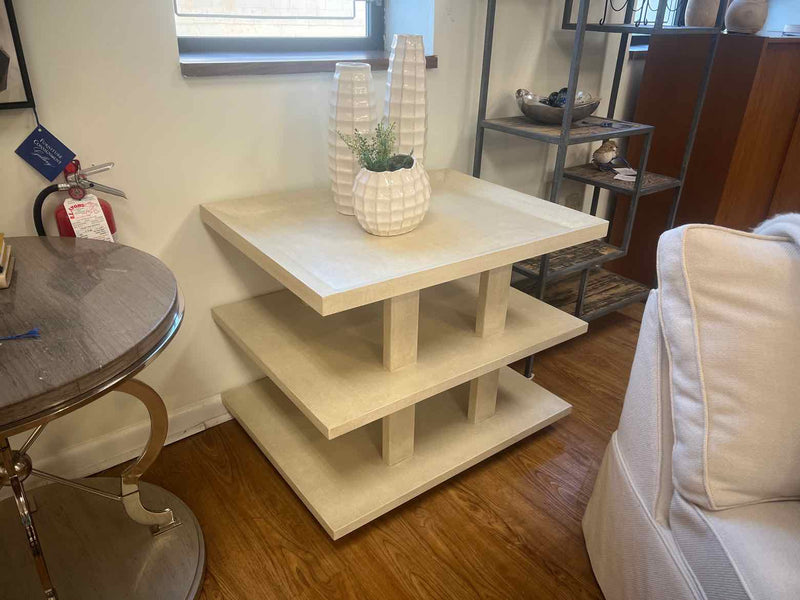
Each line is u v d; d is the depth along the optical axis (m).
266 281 1.62
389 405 1.18
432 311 1.55
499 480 1.51
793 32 2.38
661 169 2.36
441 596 1.21
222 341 1.61
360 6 1.73
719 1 1.97
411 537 1.34
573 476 1.53
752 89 2.03
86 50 1.17
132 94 1.24
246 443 1.61
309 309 1.55
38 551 0.97
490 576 1.25
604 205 2.59
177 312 0.92
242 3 1.53
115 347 0.78
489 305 1.39
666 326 0.95
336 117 1.33
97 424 1.47
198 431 1.65
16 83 1.09
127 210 1.33
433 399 1.68
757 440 0.87
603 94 2.26
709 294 0.90
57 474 1.43
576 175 2.11
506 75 1.89
